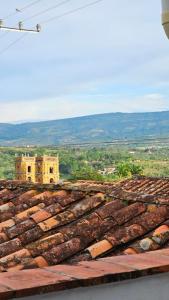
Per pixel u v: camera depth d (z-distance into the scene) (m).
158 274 3.05
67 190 6.72
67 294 2.78
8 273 2.95
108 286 2.90
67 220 5.67
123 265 3.10
